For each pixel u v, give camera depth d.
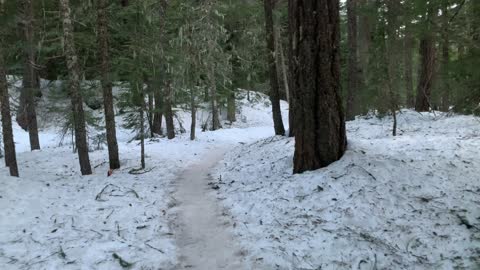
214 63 23.91
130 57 14.34
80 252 6.18
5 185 9.98
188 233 7.13
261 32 23.84
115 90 25.78
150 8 16.08
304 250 5.90
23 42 17.28
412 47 20.48
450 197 7.02
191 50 20.47
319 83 8.66
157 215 8.11
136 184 11.04
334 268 5.40
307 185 8.15
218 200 9.04
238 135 24.22
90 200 9.23
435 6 9.85
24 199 9.09
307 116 8.89
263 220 7.28
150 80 14.09
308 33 8.49
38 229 7.27
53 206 8.76
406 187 7.47
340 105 8.86
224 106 31.28
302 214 7.14
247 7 21.55
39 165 14.98
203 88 26.83
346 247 5.86
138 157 15.89
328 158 8.84
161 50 14.87
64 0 11.86
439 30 10.85
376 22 15.46
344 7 22.09
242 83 32.78
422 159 8.99
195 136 22.86
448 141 10.76
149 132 23.28
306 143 9.01
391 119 17.41
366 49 19.67
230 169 12.42
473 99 8.16
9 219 7.80
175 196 9.75
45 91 26.52
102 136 19.08
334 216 6.86
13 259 6.00
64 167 14.66
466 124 13.67
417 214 6.62
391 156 9.03
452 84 8.81
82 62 16.48
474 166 8.45
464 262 5.31
